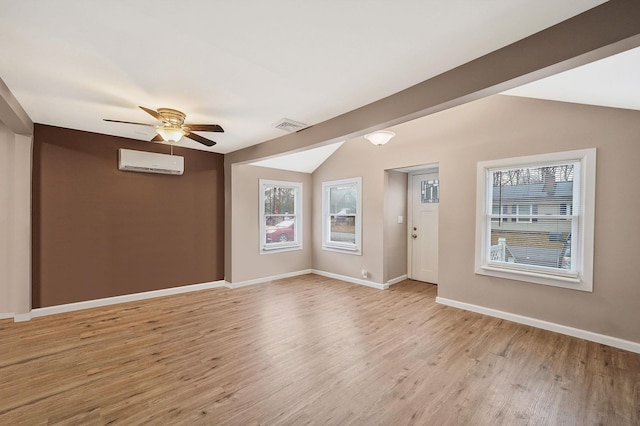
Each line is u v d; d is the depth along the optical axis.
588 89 2.37
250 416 1.82
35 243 3.46
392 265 5.09
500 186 3.54
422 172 5.24
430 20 1.59
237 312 3.68
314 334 3.03
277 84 2.37
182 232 4.61
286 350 2.68
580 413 1.85
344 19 1.58
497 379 2.22
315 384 2.15
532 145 3.21
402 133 4.46
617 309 2.73
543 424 1.76
